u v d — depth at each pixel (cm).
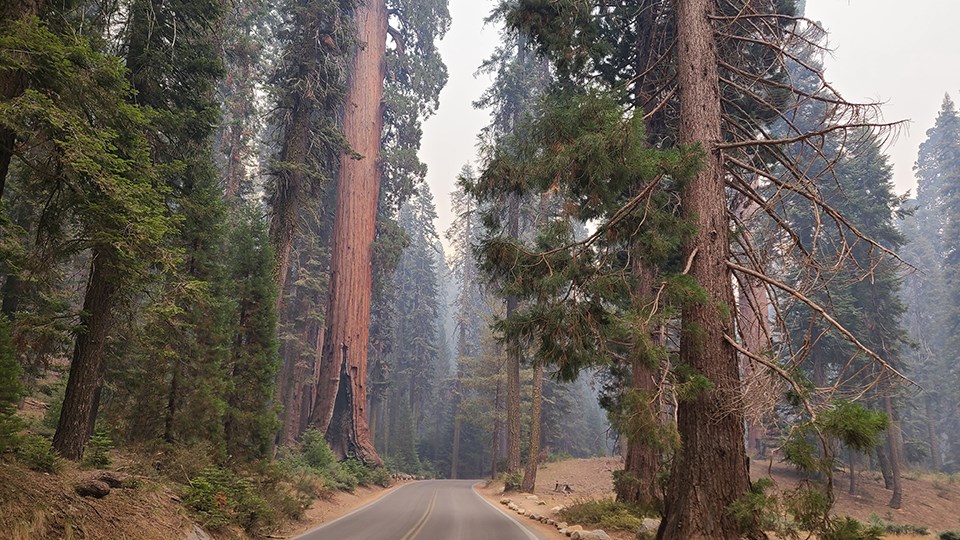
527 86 3331
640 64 1441
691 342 823
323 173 2425
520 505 2016
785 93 1254
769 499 663
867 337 2736
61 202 767
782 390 719
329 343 2939
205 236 1466
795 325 2800
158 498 912
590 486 2833
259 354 1659
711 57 967
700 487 763
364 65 3334
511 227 2855
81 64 705
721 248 867
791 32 948
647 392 722
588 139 761
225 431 1555
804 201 2728
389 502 2117
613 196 889
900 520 2591
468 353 6316
